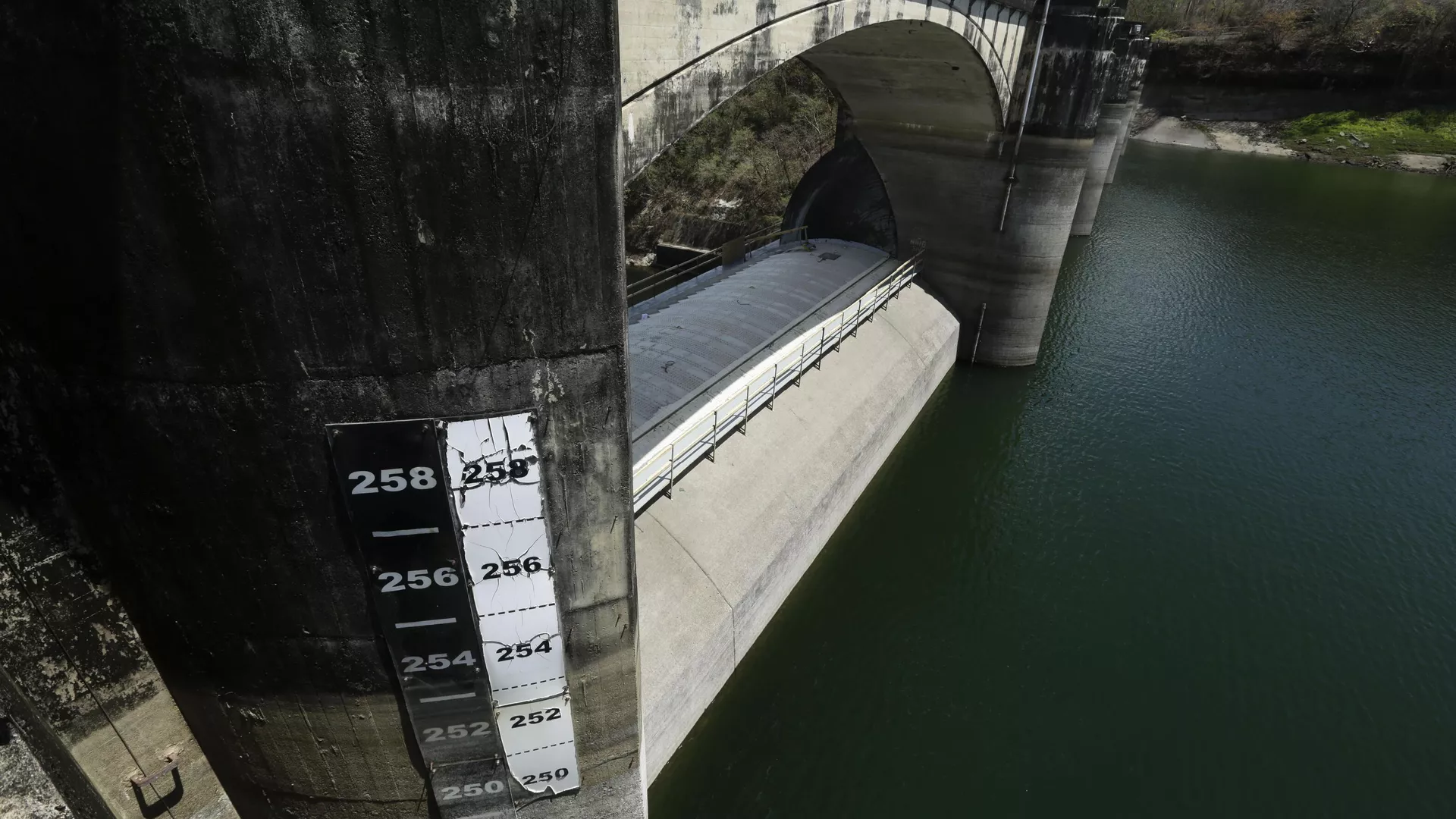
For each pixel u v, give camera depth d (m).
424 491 10.47
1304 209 66.88
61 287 8.75
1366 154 88.75
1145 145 101.56
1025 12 29.41
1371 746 18.98
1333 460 30.44
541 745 13.20
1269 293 47.22
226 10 7.54
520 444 10.52
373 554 10.77
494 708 12.56
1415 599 23.56
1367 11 93.94
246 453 9.87
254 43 7.73
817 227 39.06
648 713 15.71
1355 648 21.80
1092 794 17.67
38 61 7.68
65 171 8.16
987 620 22.33
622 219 9.58
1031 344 36.59
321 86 8.02
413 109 8.34
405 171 8.59
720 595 18.84
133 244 8.51
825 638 21.36
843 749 18.47
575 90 8.70
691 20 15.18
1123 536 25.95
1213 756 18.66
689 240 54.59
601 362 10.33
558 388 10.33
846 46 27.67
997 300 35.47
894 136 35.00
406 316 9.38
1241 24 103.38
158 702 11.80
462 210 8.95
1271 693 20.34
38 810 9.86
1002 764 18.27
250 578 10.78
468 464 10.45
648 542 18.25
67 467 9.91
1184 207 67.25
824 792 17.47
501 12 8.10
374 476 10.25
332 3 7.71
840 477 24.50
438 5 7.91
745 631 19.73
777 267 34.00
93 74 7.70
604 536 11.58
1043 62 30.36
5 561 9.96
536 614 11.87
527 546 11.27
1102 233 59.28
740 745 18.28
